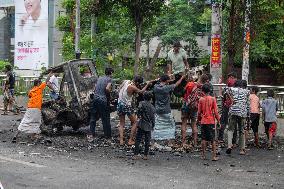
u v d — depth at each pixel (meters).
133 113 15.81
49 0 40.34
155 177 11.29
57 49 40.62
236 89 15.02
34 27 36.16
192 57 39.38
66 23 33.72
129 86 15.66
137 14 22.48
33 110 16.31
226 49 22.81
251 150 15.90
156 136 15.27
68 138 17.25
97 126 20.59
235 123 15.02
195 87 15.47
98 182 10.60
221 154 14.93
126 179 10.98
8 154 13.90
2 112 25.92
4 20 46.50
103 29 30.45
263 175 11.95
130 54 32.22
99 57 29.45
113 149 15.29
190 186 10.45
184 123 15.67
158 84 15.28
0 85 28.86
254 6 20.77
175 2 36.72
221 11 22.30
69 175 11.24
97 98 16.77
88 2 23.55
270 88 19.06
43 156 13.75
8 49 46.59
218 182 10.94
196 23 38.53
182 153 14.88
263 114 16.38
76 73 18.31
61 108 18.23
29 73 36.28
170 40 36.44
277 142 17.53
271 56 33.53
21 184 10.24
